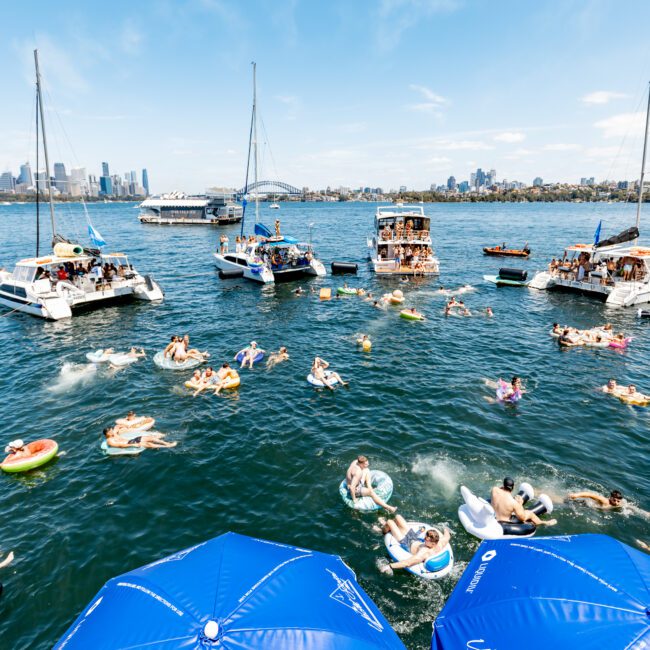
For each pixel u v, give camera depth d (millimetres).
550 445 14461
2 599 9289
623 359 21750
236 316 29422
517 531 10477
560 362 21359
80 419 16281
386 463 13523
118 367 20766
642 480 12789
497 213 162375
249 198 48406
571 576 6234
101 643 5312
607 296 32688
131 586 6215
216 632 5098
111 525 11266
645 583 5926
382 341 24391
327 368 20719
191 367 20703
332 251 60531
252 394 18125
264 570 6367
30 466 13391
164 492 12438
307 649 5215
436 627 6309
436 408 16875
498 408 16875
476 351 22828
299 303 32688
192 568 6387
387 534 10516
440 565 9594
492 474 12992
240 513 11609
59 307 28516
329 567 7102
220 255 45531
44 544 10688
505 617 5922
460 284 38750
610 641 5219
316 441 14750
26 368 20891
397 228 44125
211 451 14273
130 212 192500
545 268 47312
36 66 34312
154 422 15945
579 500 11812
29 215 160000
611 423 15828
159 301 33406
